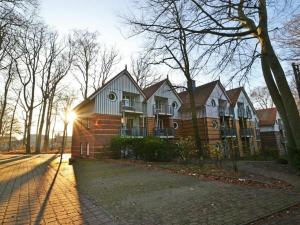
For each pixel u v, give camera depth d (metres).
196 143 18.38
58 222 4.89
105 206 5.93
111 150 21.00
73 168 13.74
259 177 9.97
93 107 22.50
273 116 40.62
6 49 20.22
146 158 16.45
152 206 5.84
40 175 11.08
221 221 4.79
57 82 32.22
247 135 33.34
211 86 31.69
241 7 8.37
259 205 5.81
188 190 7.43
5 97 30.22
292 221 4.86
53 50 31.94
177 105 30.80
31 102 30.97
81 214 5.36
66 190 7.81
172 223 4.72
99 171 12.20
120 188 7.93
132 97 26.12
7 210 5.73
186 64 12.67
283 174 10.95
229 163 15.56
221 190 7.39
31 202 6.42
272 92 12.47
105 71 33.28
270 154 28.67
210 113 29.52
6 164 16.14
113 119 23.05
